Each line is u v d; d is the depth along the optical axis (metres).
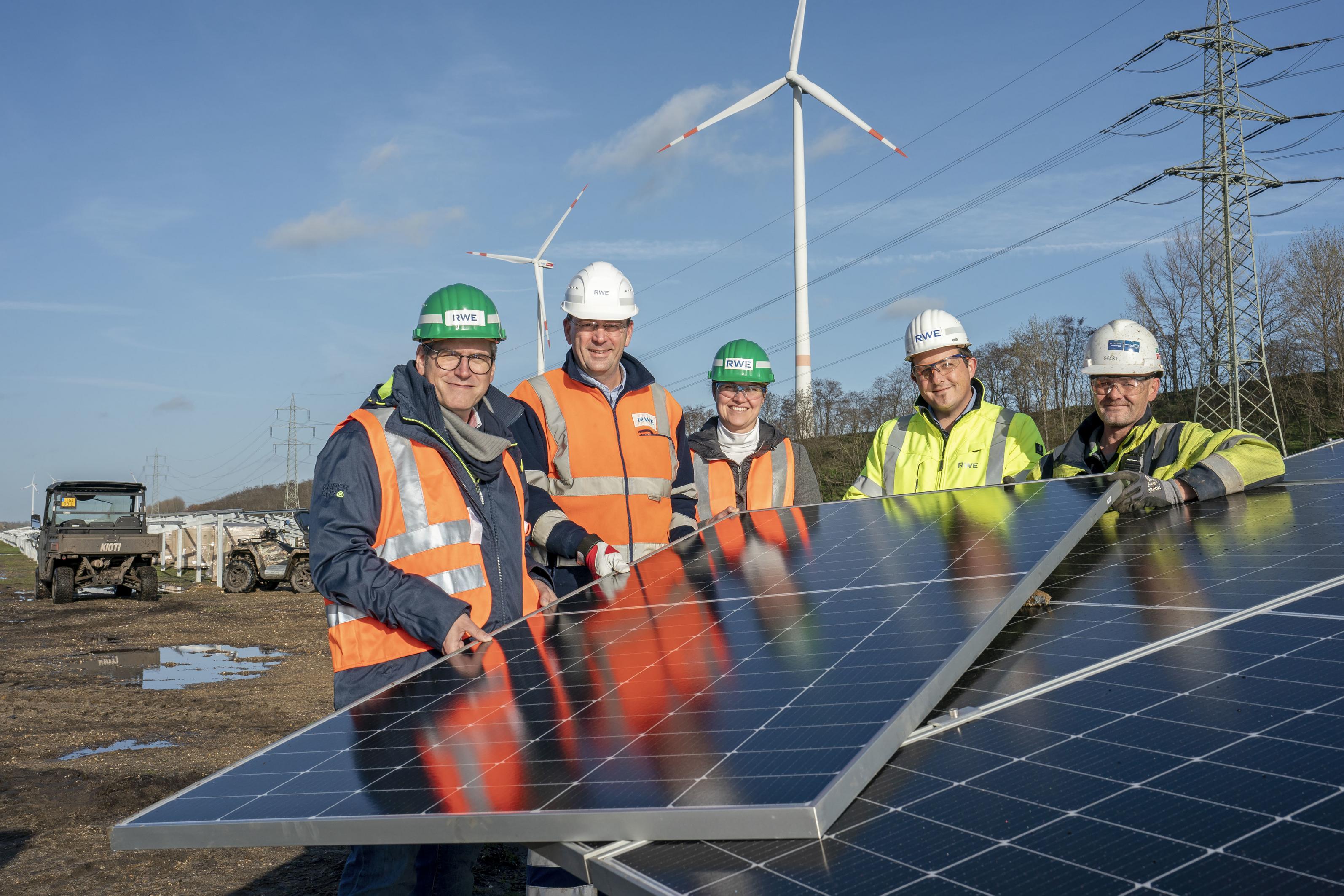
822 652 2.46
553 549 4.82
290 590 31.31
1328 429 41.78
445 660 3.37
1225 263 41.28
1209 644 2.17
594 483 5.46
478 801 1.99
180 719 11.70
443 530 4.17
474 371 4.26
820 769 1.80
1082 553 3.25
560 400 5.55
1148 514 3.67
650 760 2.03
